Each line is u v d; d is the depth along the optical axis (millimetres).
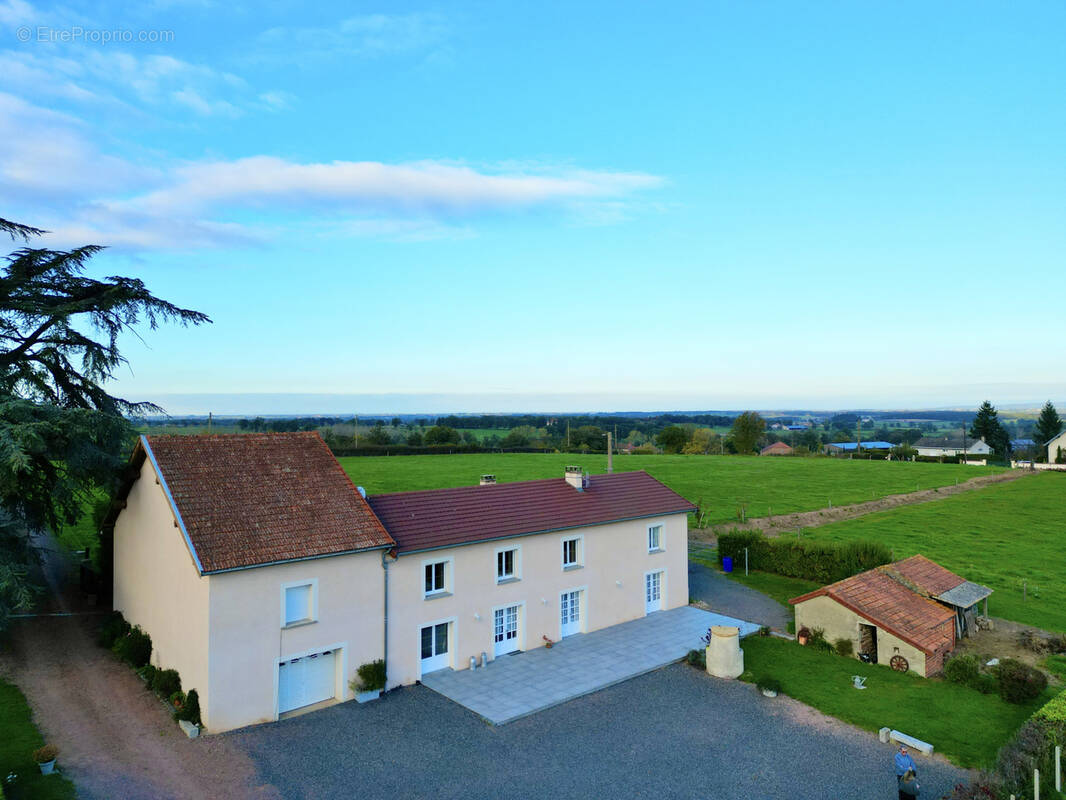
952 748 19594
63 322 28750
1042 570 42250
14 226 29094
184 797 16516
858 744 19938
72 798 16141
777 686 23234
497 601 26656
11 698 21344
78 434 24688
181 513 20828
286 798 16656
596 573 30250
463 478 74188
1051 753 17281
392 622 23609
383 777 17797
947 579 30922
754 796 17172
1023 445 155625
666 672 25562
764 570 41750
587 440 148375
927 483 80812
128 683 22906
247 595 20297
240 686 20188
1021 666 22953
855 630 27047
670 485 77562
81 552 40000
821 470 92312
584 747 19656
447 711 21891
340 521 23188
